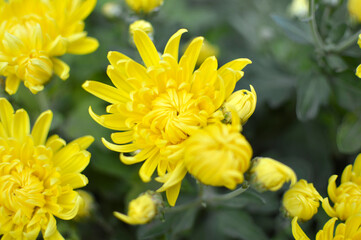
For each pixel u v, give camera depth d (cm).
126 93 40
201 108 39
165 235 44
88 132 48
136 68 39
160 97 40
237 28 59
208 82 39
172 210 44
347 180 40
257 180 38
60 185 41
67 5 44
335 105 48
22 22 43
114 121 40
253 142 50
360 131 47
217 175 37
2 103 41
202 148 37
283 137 50
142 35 40
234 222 45
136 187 46
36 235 40
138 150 40
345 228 39
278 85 51
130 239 47
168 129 39
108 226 47
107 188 48
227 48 54
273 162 39
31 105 48
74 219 45
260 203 44
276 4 61
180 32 39
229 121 39
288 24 48
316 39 47
